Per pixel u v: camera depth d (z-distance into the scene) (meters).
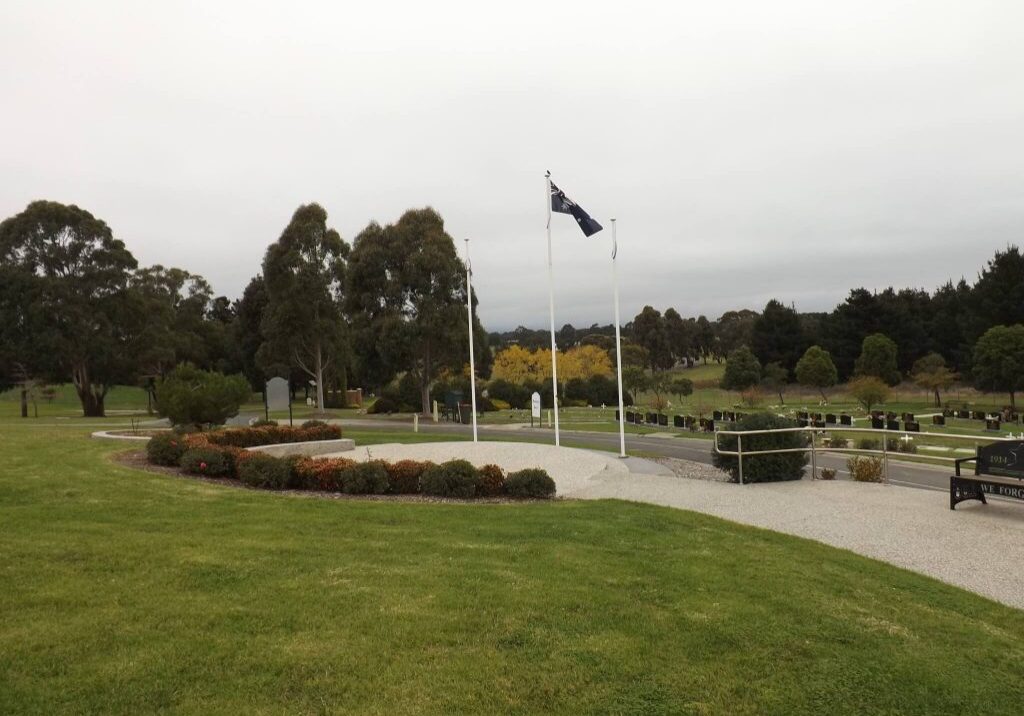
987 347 43.62
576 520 9.10
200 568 6.34
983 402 49.81
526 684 4.26
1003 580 7.01
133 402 65.19
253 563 6.57
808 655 4.84
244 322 64.06
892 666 4.71
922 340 64.44
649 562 7.01
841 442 21.97
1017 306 52.38
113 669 4.25
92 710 3.79
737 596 5.98
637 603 5.73
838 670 4.62
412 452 19.12
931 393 53.50
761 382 59.47
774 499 11.40
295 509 9.47
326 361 51.44
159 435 14.28
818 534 8.92
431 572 6.43
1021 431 27.97
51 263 41.47
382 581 6.11
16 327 39.94
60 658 4.38
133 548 6.96
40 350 39.78
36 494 9.88
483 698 4.07
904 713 4.14
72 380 46.59
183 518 8.66
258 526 8.27
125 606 5.33
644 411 45.06
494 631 5.05
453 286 41.94
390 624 5.11
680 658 4.71
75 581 5.88
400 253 41.84
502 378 59.03
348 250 48.91
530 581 6.22
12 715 3.70
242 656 4.48
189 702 3.89
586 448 22.61
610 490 12.48
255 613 5.25
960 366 58.59
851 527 9.29
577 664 4.55
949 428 29.25
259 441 17.94
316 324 46.75
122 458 14.11
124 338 44.94
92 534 7.55
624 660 4.63
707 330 100.88
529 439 26.91
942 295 73.62
